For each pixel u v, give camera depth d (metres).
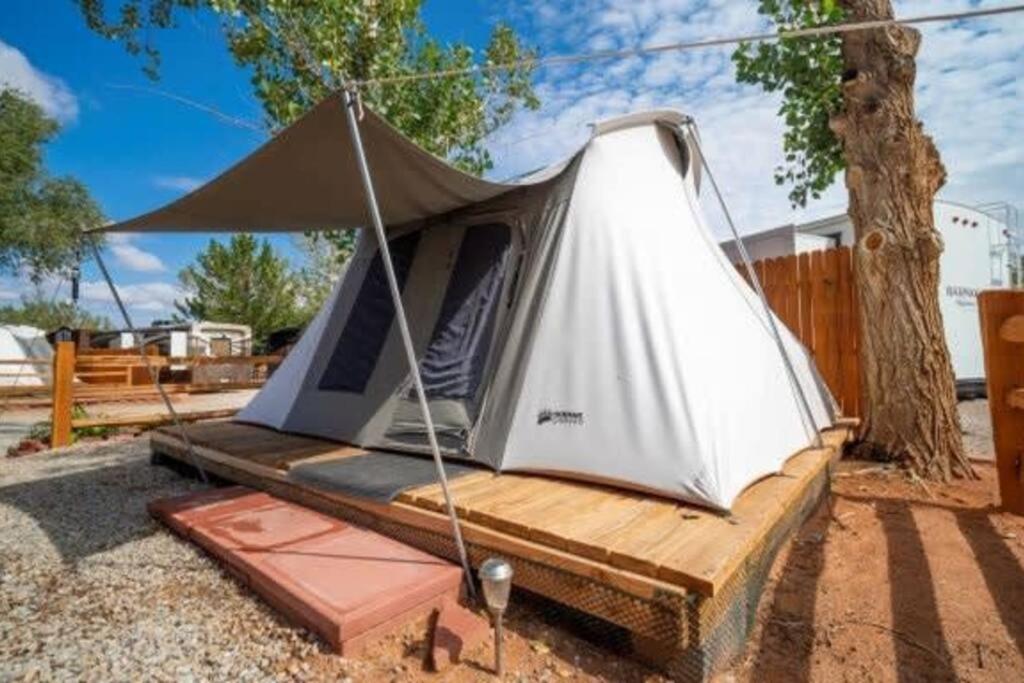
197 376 13.88
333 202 3.80
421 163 3.05
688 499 2.56
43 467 5.55
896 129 4.42
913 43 4.51
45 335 16.16
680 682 1.96
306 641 2.18
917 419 4.28
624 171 3.62
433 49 6.64
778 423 3.51
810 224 9.23
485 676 1.98
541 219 3.71
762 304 4.14
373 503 2.92
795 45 5.54
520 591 2.46
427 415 2.49
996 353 3.58
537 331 3.32
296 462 3.56
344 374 4.41
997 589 2.57
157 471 5.14
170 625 2.34
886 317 4.39
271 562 2.60
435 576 2.42
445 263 4.17
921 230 4.34
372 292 4.54
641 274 3.14
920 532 3.24
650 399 2.82
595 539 2.19
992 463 4.67
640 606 2.00
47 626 2.36
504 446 3.21
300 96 6.29
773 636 2.25
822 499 3.74
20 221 13.25
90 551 3.15
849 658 2.09
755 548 2.31
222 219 3.99
